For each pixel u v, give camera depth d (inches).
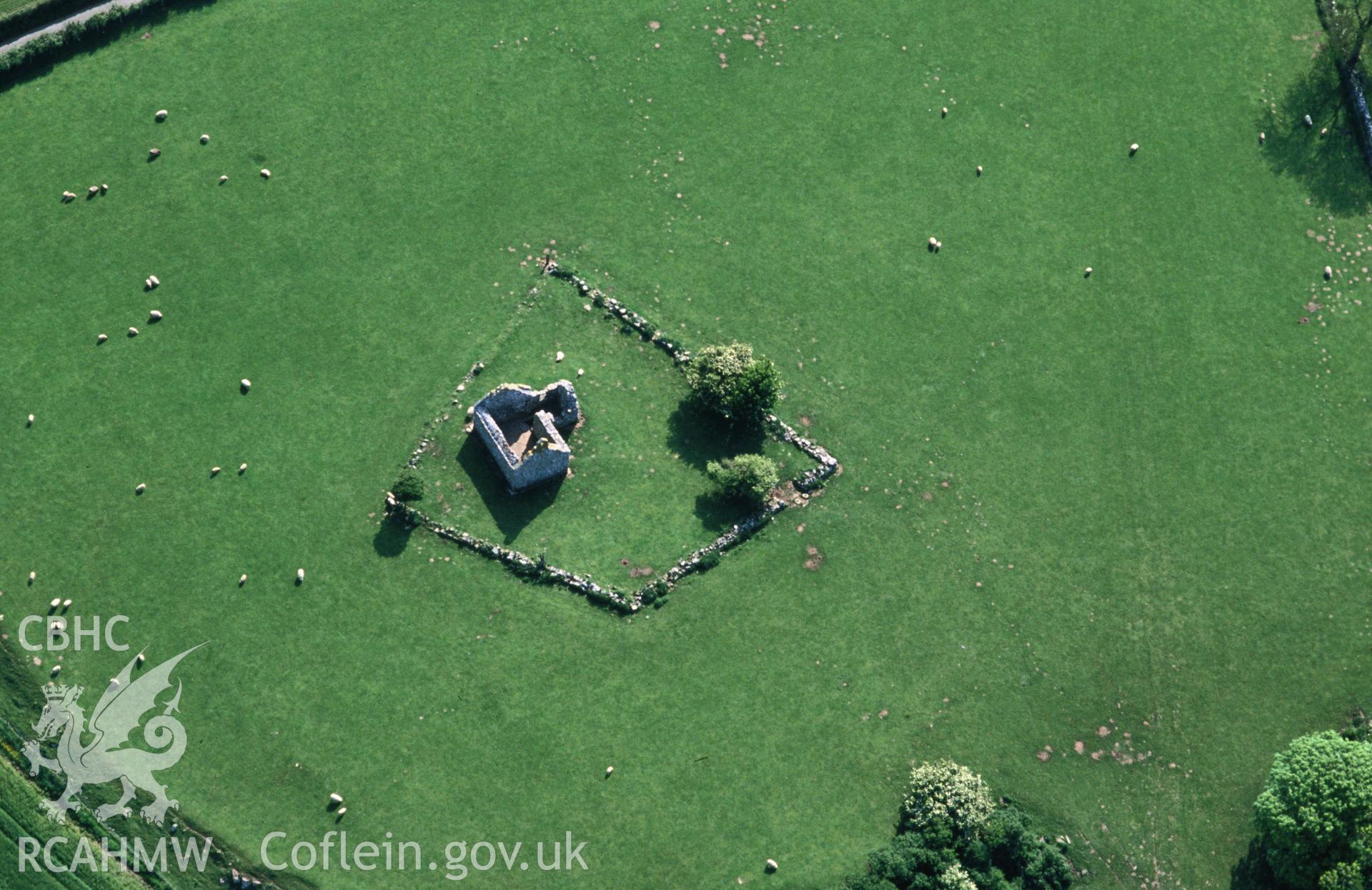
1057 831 3031.5
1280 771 2940.5
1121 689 3152.1
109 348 3255.4
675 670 3056.1
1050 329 3479.3
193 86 3538.4
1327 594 3270.2
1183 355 3489.2
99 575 3056.1
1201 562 3277.6
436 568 3088.1
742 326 3390.7
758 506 3189.0
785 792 2987.2
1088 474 3339.1
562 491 3164.4
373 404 3230.8
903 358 3403.1
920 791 2945.4
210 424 3196.4
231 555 3083.2
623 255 3432.6
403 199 3457.2
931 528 3240.7
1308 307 3575.3
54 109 3484.3
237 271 3353.8
